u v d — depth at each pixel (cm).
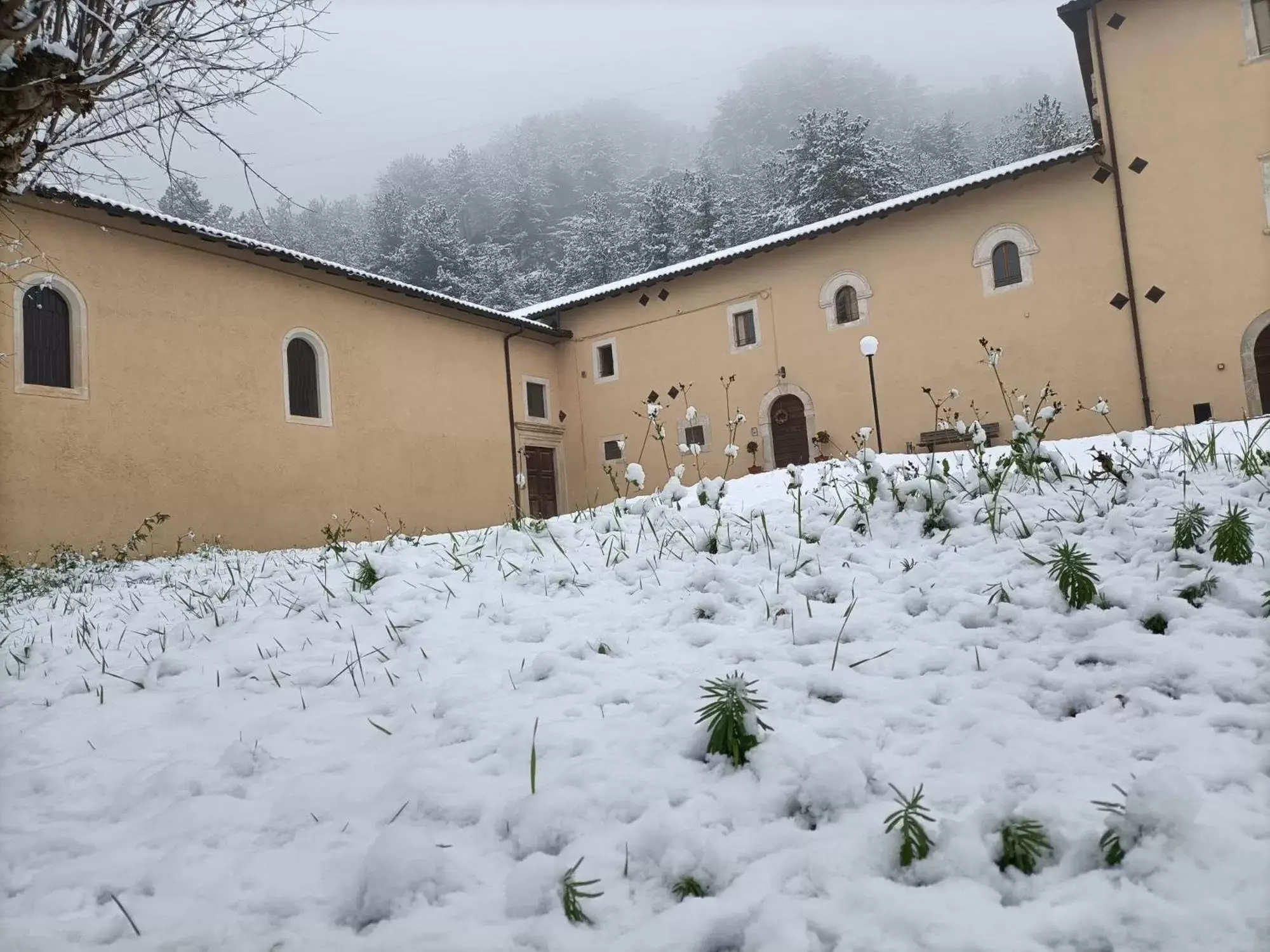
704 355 1830
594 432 1970
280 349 1373
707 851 167
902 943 137
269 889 176
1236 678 216
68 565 845
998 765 190
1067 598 280
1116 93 1420
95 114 464
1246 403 1302
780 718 228
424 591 398
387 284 1520
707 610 326
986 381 1516
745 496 736
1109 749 193
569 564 429
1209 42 1357
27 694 343
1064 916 140
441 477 1655
